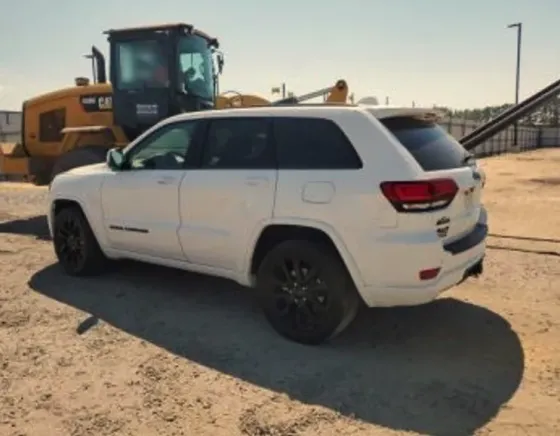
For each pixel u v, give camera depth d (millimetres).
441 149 4504
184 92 9383
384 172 4113
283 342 4621
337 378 3975
